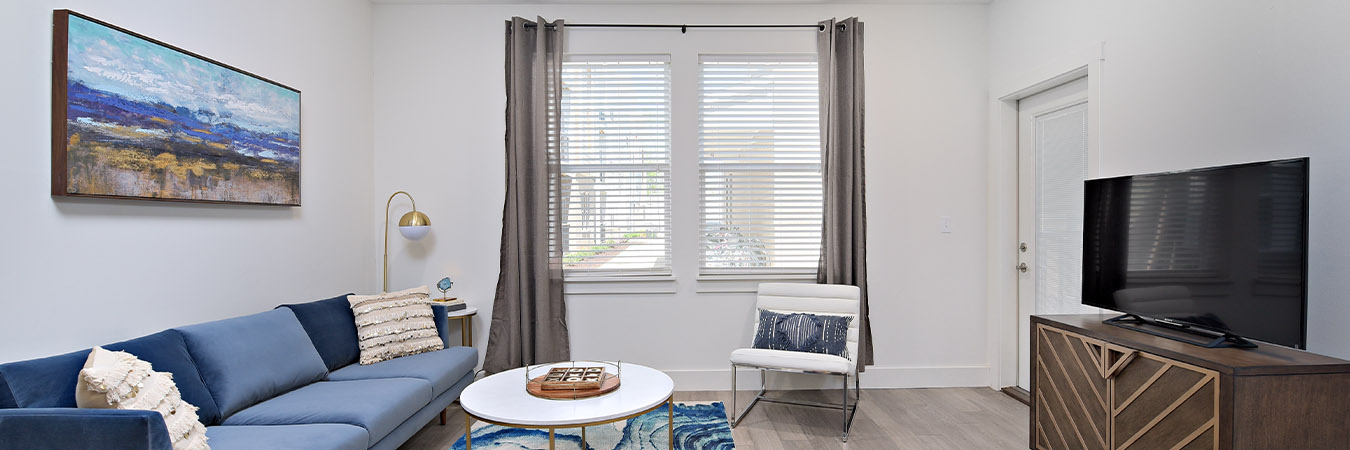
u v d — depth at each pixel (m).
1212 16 2.40
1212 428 1.87
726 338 3.96
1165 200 2.35
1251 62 2.25
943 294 3.96
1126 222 2.54
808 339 3.30
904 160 3.94
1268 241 1.96
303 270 3.24
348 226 3.67
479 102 3.92
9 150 1.86
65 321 2.03
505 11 3.91
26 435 1.55
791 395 3.82
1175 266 2.30
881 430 3.18
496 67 3.92
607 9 3.93
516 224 3.78
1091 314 2.99
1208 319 2.17
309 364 2.65
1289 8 2.12
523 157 3.78
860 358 3.81
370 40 3.93
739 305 3.95
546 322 3.80
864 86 3.89
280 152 3.00
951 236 3.96
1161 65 2.64
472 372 3.36
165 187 2.35
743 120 3.96
